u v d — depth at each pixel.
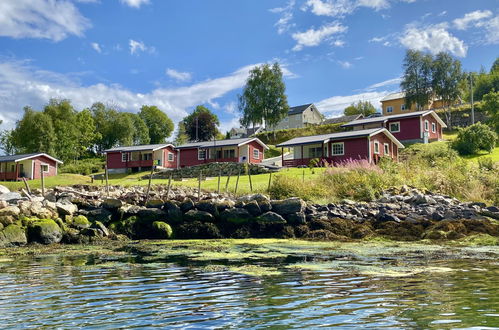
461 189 17.98
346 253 9.55
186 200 14.34
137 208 14.16
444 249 10.11
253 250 10.21
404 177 20.34
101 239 12.66
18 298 5.31
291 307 4.76
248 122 75.06
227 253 9.66
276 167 38.25
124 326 4.13
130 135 84.69
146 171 53.09
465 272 6.89
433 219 13.55
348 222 13.55
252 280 6.38
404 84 66.56
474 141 38.06
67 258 9.08
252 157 50.72
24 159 46.91
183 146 53.53
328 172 20.19
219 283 6.17
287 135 72.81
